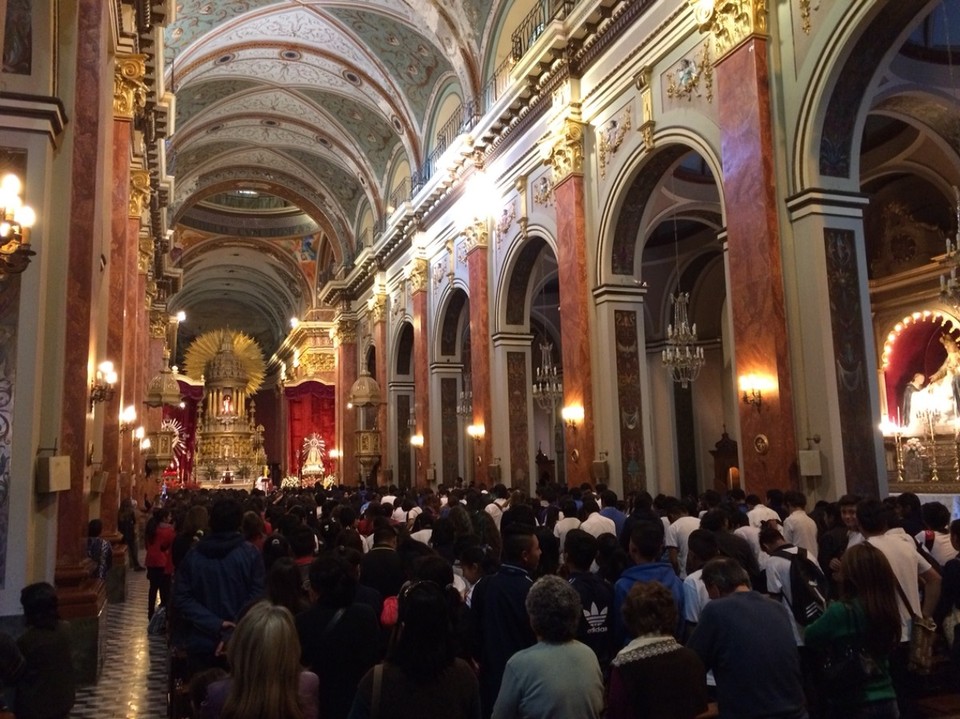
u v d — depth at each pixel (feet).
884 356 47.26
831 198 26.84
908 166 42.65
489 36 52.44
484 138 51.90
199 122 74.54
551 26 41.19
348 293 95.20
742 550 14.83
